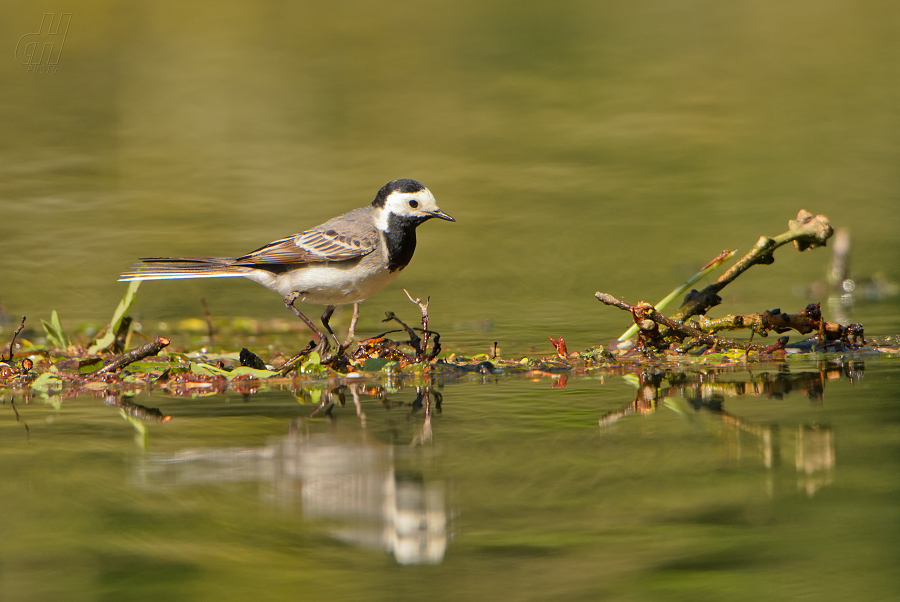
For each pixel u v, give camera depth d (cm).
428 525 683
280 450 847
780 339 1227
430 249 2028
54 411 992
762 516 693
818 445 836
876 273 1794
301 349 1353
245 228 2030
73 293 1725
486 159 2603
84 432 907
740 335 1377
